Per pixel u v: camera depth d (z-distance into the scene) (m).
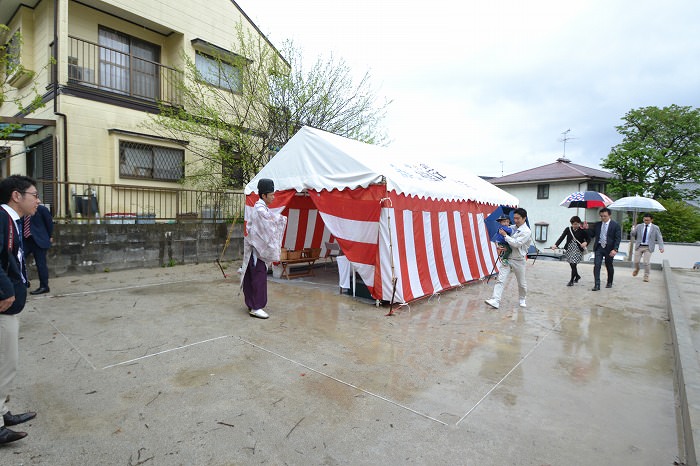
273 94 10.95
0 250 2.37
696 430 2.59
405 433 2.76
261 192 5.39
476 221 9.20
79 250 7.97
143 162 10.59
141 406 2.99
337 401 3.19
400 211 6.41
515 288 8.38
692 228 22.55
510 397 3.37
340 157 6.72
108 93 9.98
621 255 16.86
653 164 22.27
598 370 4.03
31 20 10.54
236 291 7.02
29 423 2.71
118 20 10.78
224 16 12.66
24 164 11.40
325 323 5.29
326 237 10.77
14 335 2.49
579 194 14.23
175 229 9.53
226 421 2.83
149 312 5.50
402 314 5.91
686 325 5.17
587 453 2.60
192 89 11.14
